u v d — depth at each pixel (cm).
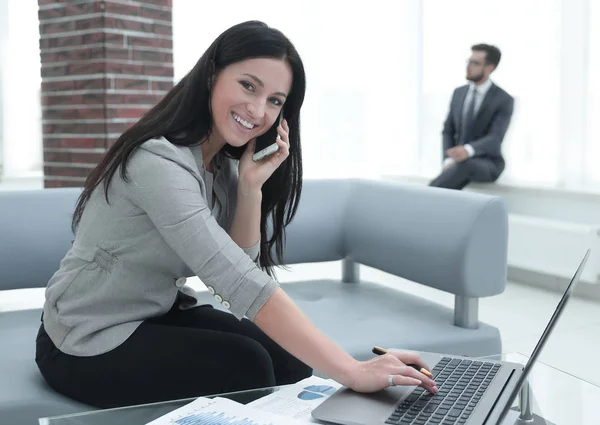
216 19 605
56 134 436
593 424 129
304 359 141
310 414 128
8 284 232
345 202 285
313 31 655
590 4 475
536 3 511
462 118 531
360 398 133
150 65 430
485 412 123
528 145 521
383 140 659
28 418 159
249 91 159
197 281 469
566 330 367
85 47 417
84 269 162
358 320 231
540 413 135
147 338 160
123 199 156
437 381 141
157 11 431
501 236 227
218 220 188
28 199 238
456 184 524
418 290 457
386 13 643
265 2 628
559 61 497
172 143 159
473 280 223
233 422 122
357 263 291
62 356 163
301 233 275
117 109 417
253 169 177
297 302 254
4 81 607
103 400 160
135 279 161
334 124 670
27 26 611
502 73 538
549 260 462
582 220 468
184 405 132
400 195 259
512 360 163
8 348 197
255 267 148
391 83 648
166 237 148
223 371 157
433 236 235
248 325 183
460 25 580
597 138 477
